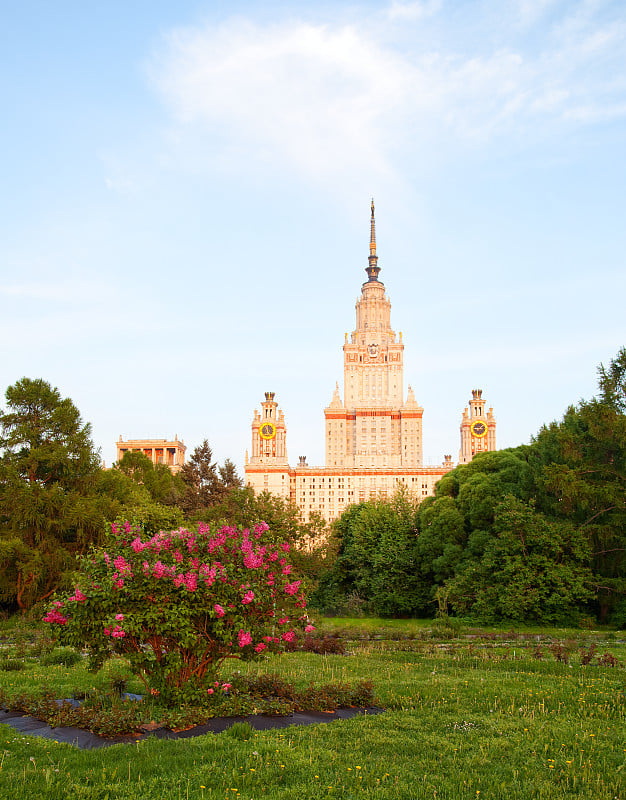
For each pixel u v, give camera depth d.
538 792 12.62
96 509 56.25
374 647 36.16
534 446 67.38
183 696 18.16
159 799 11.95
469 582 55.28
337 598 69.62
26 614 49.41
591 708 19.14
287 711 18.30
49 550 55.00
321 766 13.77
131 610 18.05
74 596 18.38
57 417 59.81
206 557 19.20
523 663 28.23
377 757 14.41
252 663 28.17
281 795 12.23
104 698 19.92
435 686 22.56
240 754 14.30
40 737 15.73
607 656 28.50
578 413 59.34
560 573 49.59
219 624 18.22
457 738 15.98
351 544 75.19
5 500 55.00
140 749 14.59
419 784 12.90
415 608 65.81
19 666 26.73
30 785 12.26
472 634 44.66
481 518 62.25
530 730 16.72
